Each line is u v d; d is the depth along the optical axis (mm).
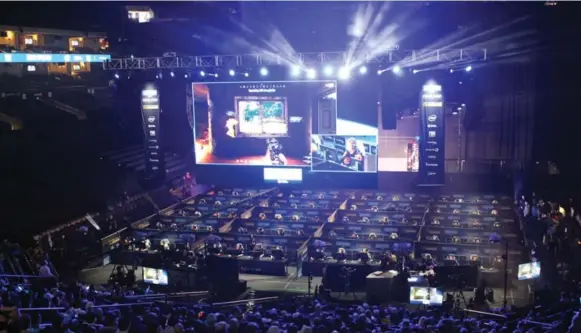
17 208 37562
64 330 12016
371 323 15203
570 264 29469
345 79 40719
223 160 44156
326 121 41656
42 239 34094
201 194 45062
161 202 45250
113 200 43656
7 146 40969
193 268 27922
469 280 26922
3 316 10211
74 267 31828
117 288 25562
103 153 48625
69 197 41781
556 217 36406
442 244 31844
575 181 42875
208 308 18719
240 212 39688
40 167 42375
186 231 35312
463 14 43344
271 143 43000
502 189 44969
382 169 47406
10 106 47219
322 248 31781
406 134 46812
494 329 14570
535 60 43594
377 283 26188
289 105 42156
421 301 24406
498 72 44656
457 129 47844
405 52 40156
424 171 38656
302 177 43062
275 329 12570
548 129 44344
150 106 42625
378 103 42375
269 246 33188
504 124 46000
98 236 35156
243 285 27531
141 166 49844
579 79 42844
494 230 34656
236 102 43062
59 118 47969
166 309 16719
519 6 42594
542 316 17828
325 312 17125
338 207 40469
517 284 28141
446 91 45250
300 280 30094
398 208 39844
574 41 42250
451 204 40406
